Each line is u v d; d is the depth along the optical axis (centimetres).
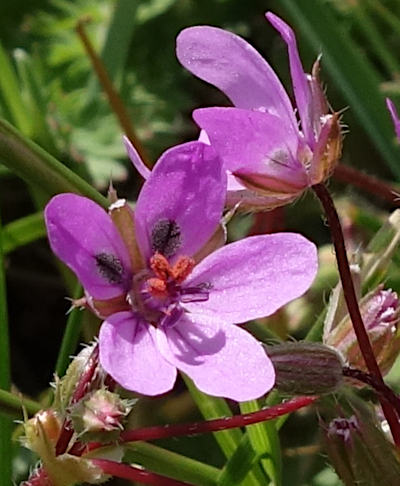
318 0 15
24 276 17
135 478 11
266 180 11
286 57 19
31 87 15
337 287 12
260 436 13
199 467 13
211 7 19
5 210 17
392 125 15
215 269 11
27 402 12
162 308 11
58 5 18
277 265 11
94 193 13
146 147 17
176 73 18
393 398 11
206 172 11
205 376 10
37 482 11
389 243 13
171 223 11
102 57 16
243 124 11
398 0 18
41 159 13
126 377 10
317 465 15
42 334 17
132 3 16
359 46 18
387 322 12
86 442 11
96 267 11
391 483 11
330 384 11
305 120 11
